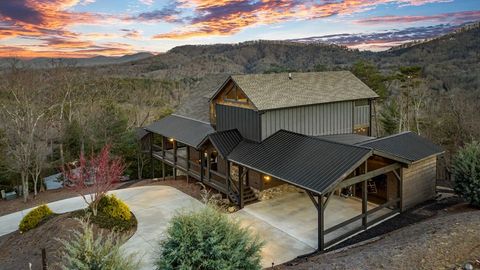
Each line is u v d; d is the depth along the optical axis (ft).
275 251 38.14
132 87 172.96
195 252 22.38
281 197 56.80
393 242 31.94
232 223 25.16
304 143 49.11
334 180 37.78
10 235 53.42
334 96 63.93
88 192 73.36
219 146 55.11
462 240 28.30
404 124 111.14
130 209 55.01
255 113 55.21
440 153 53.52
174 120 82.12
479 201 45.68
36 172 81.92
